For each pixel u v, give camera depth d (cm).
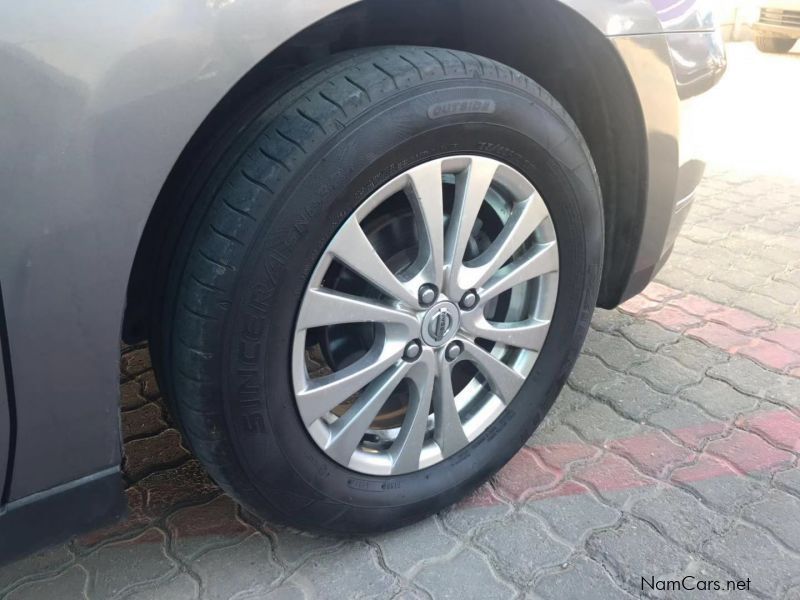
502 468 219
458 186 166
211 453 154
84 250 125
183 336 145
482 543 193
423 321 169
